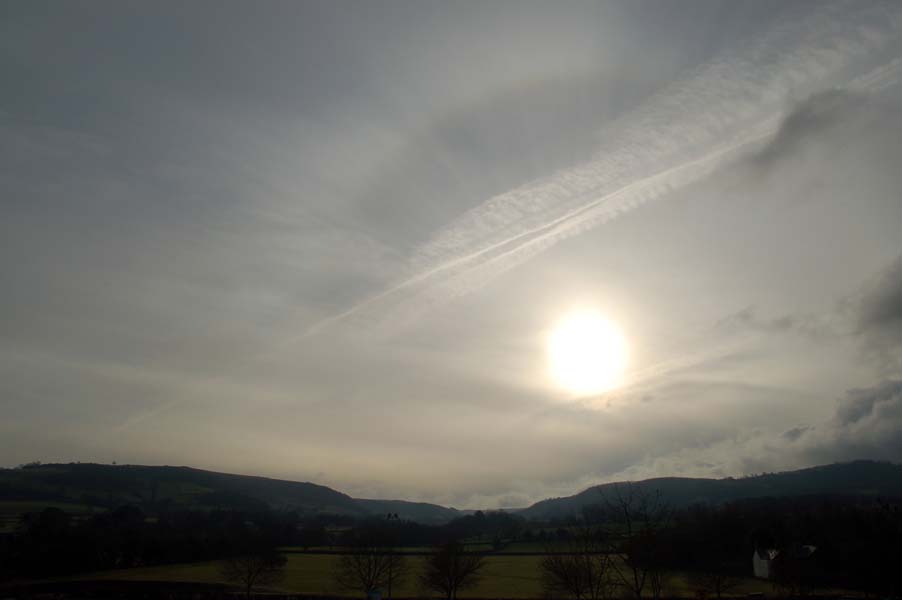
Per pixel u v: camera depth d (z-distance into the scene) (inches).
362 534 4884.4
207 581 4384.8
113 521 6289.4
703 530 4594.0
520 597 3986.2
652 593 3590.1
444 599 3914.9
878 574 3644.2
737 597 3503.9
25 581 4355.3
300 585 4463.6
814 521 4584.2
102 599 3767.2
